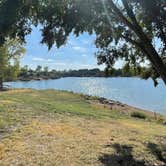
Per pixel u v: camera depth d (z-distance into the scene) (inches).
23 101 870.4
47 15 384.5
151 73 527.8
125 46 500.1
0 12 333.1
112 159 394.9
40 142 438.3
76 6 388.5
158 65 415.5
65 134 496.1
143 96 2252.7
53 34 399.5
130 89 2977.4
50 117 660.1
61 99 1133.7
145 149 459.8
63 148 417.4
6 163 352.8
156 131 650.2
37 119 610.9
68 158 380.5
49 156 382.0
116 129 600.1
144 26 436.1
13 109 692.1
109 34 457.4
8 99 882.8
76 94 1305.4
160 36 395.9
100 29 434.6
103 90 2797.7
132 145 469.4
